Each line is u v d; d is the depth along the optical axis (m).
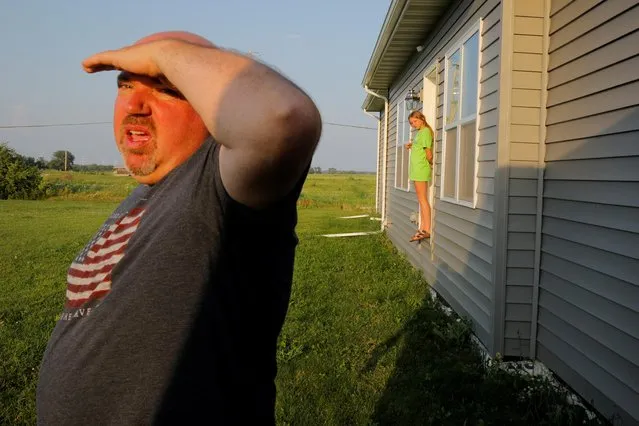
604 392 3.15
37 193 30.27
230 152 0.96
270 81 0.92
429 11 6.46
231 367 1.13
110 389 1.10
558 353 3.71
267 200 1.01
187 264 1.07
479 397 3.55
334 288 6.89
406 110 9.64
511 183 4.00
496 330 4.12
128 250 1.19
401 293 6.57
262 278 1.16
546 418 3.26
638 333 2.84
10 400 3.80
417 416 3.44
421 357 4.43
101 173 63.34
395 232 10.89
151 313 1.08
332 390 3.87
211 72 0.96
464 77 5.50
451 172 6.12
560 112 3.72
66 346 1.22
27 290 7.25
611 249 3.09
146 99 1.21
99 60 1.12
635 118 2.88
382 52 8.80
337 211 23.39
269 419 1.27
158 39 1.14
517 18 3.95
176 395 1.07
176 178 1.19
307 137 0.92
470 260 5.12
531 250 4.02
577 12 3.48
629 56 2.93
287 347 4.71
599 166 3.22
